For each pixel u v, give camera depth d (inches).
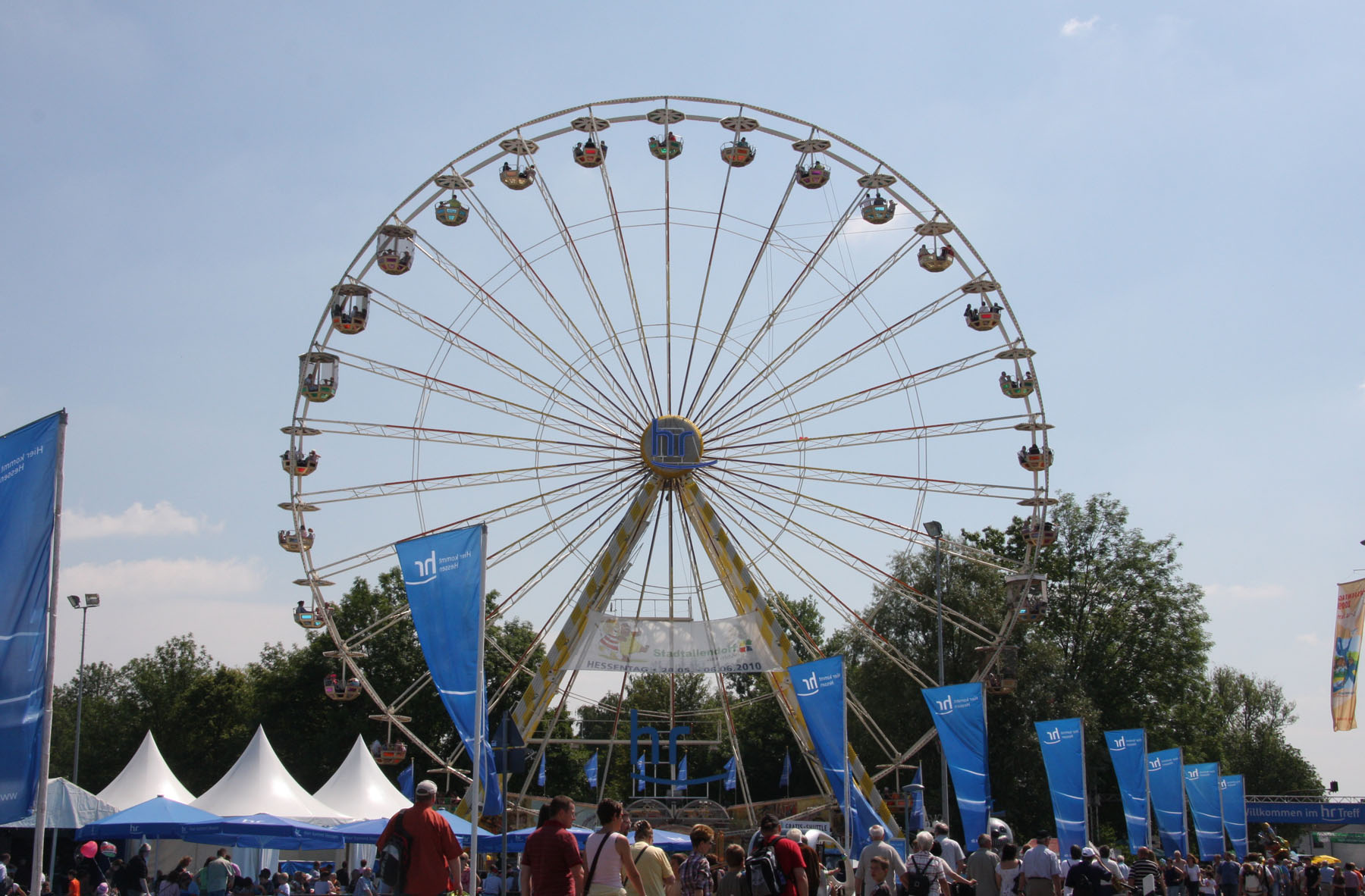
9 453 613.9
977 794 1218.0
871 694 2787.9
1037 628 3115.2
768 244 1838.1
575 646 1727.4
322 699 3287.4
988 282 1844.2
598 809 582.9
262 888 1540.4
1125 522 3302.2
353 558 1763.0
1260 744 4778.5
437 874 531.5
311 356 1733.5
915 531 1851.6
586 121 1835.6
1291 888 1704.0
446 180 1793.8
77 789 1320.1
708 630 1748.3
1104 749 2854.3
